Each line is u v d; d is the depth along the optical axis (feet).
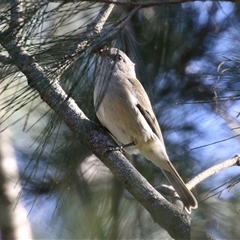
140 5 22.09
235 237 21.90
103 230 34.35
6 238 32.19
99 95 24.21
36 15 21.59
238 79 27.73
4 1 21.29
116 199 35.35
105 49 22.04
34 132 37.29
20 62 22.17
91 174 35.83
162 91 38.19
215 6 37.88
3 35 21.56
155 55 37.96
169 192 29.14
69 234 34.37
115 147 28.27
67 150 32.78
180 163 36.81
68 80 25.89
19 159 36.19
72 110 28.96
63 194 34.65
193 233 22.20
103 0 21.95
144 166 37.55
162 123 37.58
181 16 37.76
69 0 21.39
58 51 21.97
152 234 34.94
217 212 32.55
